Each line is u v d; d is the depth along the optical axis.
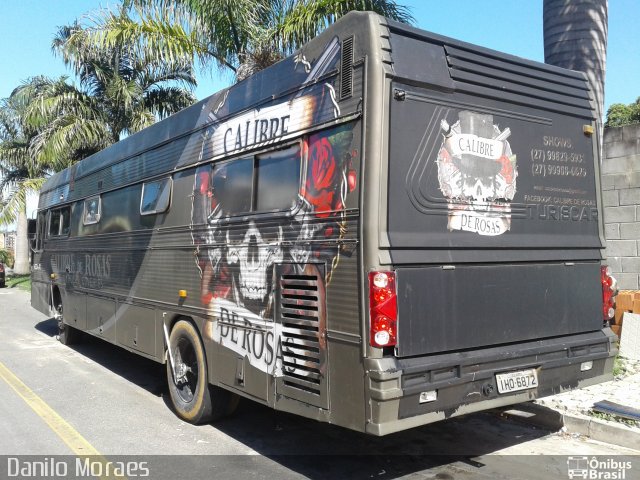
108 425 6.06
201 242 5.82
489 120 4.54
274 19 11.09
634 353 7.24
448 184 4.24
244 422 6.11
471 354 4.17
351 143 4.06
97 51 14.36
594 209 5.27
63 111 16.52
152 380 8.08
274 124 4.85
